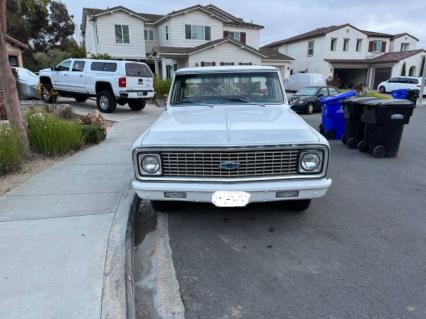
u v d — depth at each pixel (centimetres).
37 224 367
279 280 298
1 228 358
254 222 408
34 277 276
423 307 261
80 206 418
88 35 3180
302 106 1608
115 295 255
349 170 639
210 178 333
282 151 330
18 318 232
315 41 3631
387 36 3894
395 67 3475
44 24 4359
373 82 3762
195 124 361
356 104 786
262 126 348
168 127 356
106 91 1397
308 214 430
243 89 475
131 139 876
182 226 401
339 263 322
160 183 338
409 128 1158
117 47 2817
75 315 235
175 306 268
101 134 846
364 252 341
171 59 2822
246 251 346
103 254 309
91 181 517
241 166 329
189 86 478
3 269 286
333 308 262
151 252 352
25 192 469
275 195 334
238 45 2714
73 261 297
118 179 527
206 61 2652
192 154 330
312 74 2541
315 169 335
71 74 1487
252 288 288
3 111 958
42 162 630
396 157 741
